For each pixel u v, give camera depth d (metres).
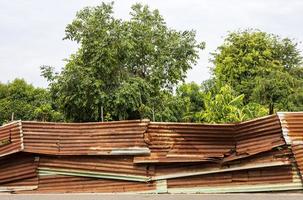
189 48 25.89
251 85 31.28
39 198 9.84
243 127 11.08
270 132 10.73
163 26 25.86
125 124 11.06
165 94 25.44
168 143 11.00
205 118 18.88
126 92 21.45
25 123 11.20
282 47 35.19
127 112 22.14
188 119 22.08
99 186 11.05
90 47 21.92
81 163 11.17
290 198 9.45
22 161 11.32
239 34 34.06
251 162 10.77
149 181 10.84
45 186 11.19
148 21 25.39
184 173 10.88
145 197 9.84
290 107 27.12
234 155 10.95
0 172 11.42
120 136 11.04
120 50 22.44
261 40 33.66
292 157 10.47
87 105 21.56
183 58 25.88
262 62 32.81
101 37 22.11
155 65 24.72
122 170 10.98
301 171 10.33
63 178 11.17
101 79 21.92
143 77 24.94
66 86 21.44
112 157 11.08
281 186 10.46
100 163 11.11
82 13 22.44
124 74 23.12
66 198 9.78
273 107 27.34
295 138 10.55
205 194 10.35
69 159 11.22
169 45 25.64
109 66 21.95
